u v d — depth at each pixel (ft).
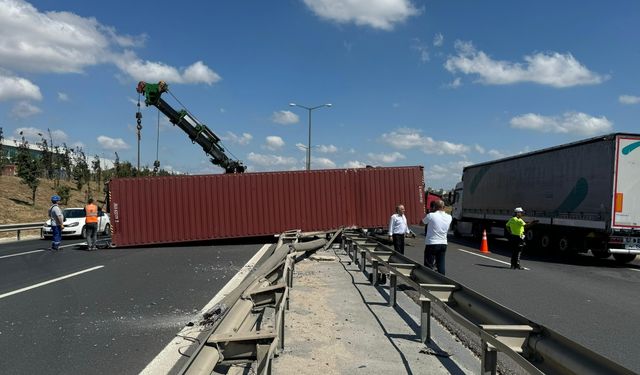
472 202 91.35
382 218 77.71
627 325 26.12
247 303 18.74
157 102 86.33
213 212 74.79
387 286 34.06
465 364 18.01
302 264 46.50
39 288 34.37
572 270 50.47
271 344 13.44
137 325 23.97
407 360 18.37
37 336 22.07
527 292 36.09
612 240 54.34
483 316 16.79
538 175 67.92
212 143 92.38
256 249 66.95
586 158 57.82
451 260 56.80
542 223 66.03
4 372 17.47
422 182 78.69
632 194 53.78
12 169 160.76
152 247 73.41
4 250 64.75
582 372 10.62
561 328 25.43
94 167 189.16
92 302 29.43
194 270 44.04
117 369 17.74
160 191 73.82
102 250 67.10
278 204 76.02
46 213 114.52
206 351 12.91
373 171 78.07
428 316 20.72
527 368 11.18
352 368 17.42
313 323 23.47
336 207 77.00
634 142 53.67
